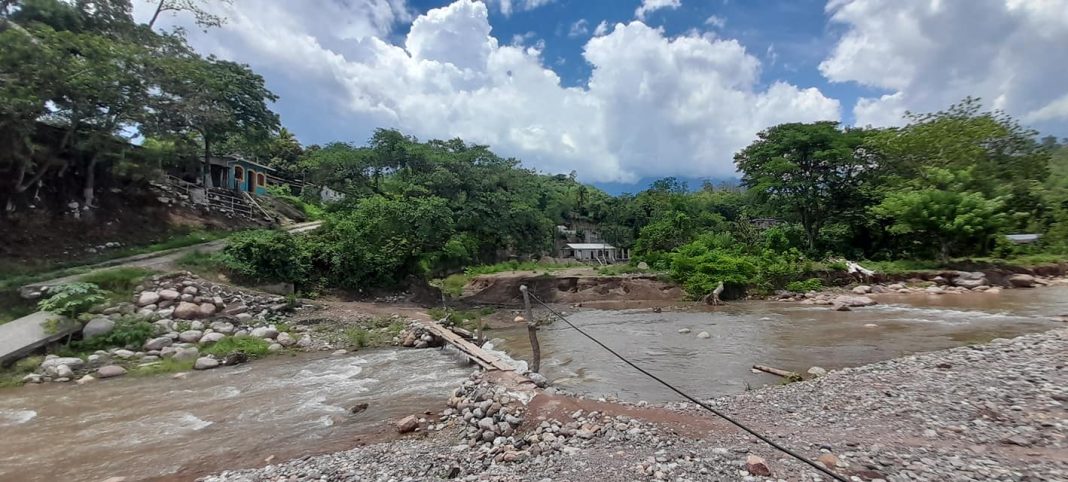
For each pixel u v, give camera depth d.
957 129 39.22
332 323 21.52
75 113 25.11
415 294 30.34
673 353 17.12
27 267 22.36
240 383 14.02
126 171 29.55
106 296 18.31
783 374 13.68
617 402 10.90
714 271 33.81
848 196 44.12
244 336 18.34
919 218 36.38
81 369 14.77
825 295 31.61
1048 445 7.41
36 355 15.11
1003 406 9.30
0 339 14.74
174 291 19.66
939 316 22.59
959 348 14.82
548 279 36.34
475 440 9.20
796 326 21.66
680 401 11.41
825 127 43.78
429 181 44.84
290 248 25.88
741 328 21.73
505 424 9.48
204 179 40.38
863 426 8.71
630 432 8.62
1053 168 57.19
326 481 7.48
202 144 44.28
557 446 8.30
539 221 57.44
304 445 9.48
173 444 9.58
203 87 30.81
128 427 10.51
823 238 46.00
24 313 17.00
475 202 45.22
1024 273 34.75
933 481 6.33
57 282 19.11
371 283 29.33
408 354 18.02
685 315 26.91
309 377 14.70
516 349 18.64
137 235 29.47
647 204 75.25
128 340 16.42
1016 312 22.77
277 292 24.89
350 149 50.97
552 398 10.41
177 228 32.31
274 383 14.02
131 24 30.98
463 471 7.70
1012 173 40.97
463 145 52.47
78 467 8.55
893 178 40.97
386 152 47.44
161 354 16.27
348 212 38.47
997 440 7.71
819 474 6.66
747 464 7.00
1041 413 8.77
